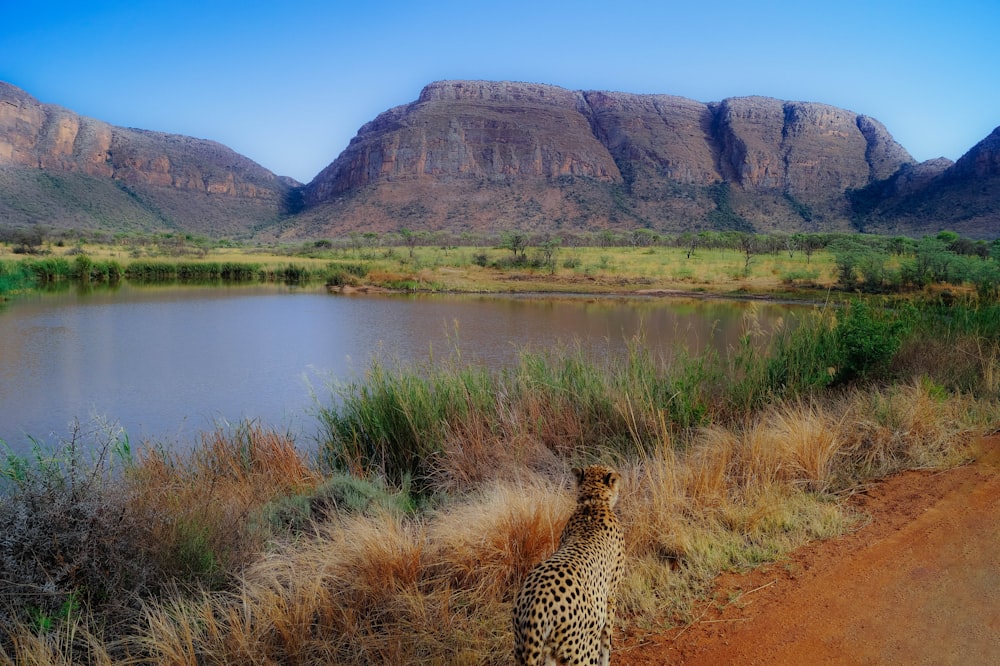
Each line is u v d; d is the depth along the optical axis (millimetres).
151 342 21094
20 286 38906
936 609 3498
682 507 4805
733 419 7336
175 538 3881
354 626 3355
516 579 3865
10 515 3428
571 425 7297
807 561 4121
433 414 7473
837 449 5887
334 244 96875
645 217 179125
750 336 8578
